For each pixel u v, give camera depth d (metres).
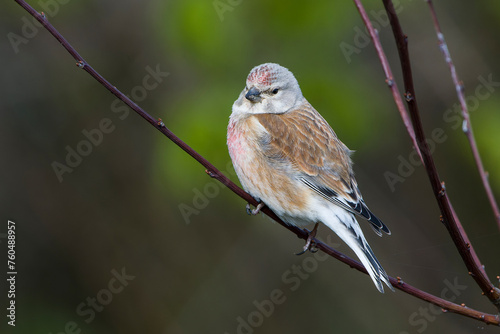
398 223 12.37
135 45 12.18
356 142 9.38
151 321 12.42
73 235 12.65
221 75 9.49
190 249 12.59
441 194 5.70
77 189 12.67
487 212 12.50
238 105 8.45
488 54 12.02
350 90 9.55
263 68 8.40
